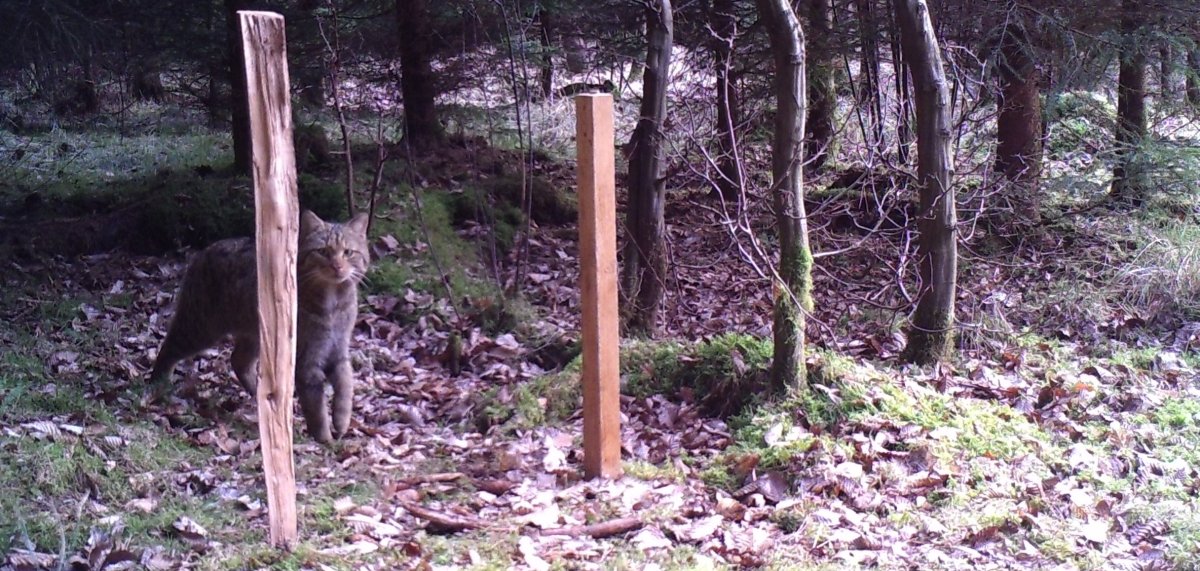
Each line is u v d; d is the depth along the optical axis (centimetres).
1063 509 203
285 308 182
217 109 425
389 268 335
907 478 213
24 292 312
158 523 196
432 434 248
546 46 430
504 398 257
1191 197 378
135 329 297
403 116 428
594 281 212
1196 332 301
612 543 197
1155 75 396
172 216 355
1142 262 338
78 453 213
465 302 326
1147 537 195
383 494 215
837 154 471
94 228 350
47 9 327
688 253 380
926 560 188
